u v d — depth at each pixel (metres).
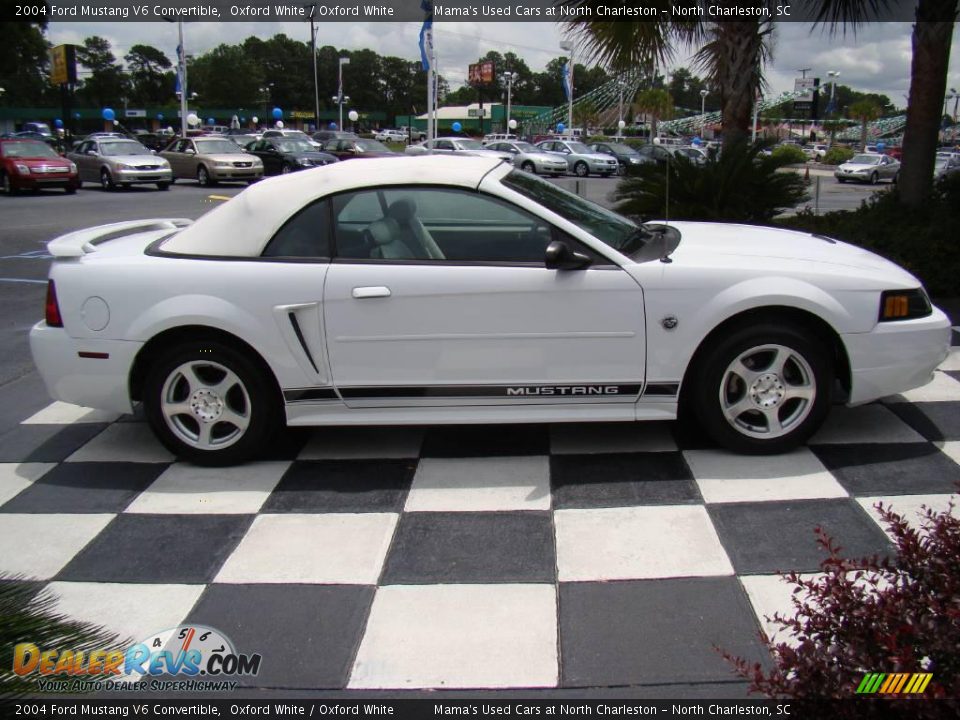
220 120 104.12
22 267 11.02
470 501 3.92
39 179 22.72
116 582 3.37
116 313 4.24
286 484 4.19
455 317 4.10
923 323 4.14
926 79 8.15
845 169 33.84
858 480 3.94
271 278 4.14
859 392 4.18
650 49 8.12
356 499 4.00
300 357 4.18
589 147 37.97
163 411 4.34
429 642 2.93
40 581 3.39
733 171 8.03
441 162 4.40
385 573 3.36
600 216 4.57
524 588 3.21
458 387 4.20
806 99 54.53
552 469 4.22
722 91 8.53
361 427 4.88
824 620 2.16
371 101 133.12
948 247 7.31
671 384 4.15
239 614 3.13
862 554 3.31
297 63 126.56
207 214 4.43
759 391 4.16
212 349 4.21
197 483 4.24
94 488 4.23
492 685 2.71
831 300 4.03
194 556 3.55
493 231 4.18
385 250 4.20
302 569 3.41
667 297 4.04
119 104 108.94
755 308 4.09
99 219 16.72
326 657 2.88
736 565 3.29
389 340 4.14
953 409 4.77
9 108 84.50
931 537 2.27
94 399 4.38
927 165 8.35
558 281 4.05
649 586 3.19
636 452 4.36
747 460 4.21
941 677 1.96
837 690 1.95
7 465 4.55
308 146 29.28
